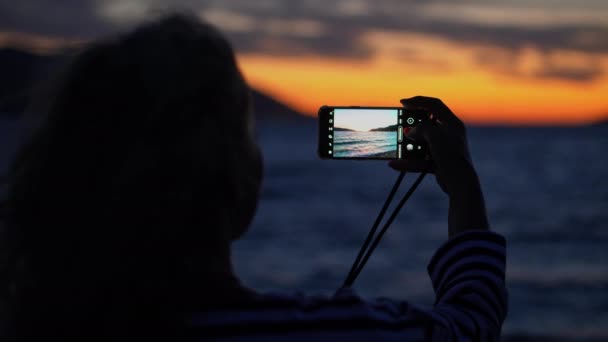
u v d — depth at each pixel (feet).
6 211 2.72
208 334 2.77
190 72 2.74
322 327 2.90
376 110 4.82
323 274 67.46
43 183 2.68
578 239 89.81
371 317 2.95
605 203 136.56
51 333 2.69
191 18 2.96
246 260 73.82
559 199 144.87
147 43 2.80
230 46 2.97
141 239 2.64
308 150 361.51
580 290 57.16
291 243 86.17
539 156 317.22
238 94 2.87
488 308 3.09
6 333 2.76
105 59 2.76
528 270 67.15
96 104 2.70
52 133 2.69
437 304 3.23
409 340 2.92
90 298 2.65
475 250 3.26
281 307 2.93
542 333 44.45
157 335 2.67
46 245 2.67
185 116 2.68
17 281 2.74
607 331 44.78
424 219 113.70
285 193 149.28
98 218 2.64
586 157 311.68
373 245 4.00
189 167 2.67
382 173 207.41
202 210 2.73
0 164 2.75
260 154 3.09
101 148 2.68
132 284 2.65
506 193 157.28
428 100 4.03
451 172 3.63
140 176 2.62
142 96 2.69
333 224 104.94
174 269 2.69
